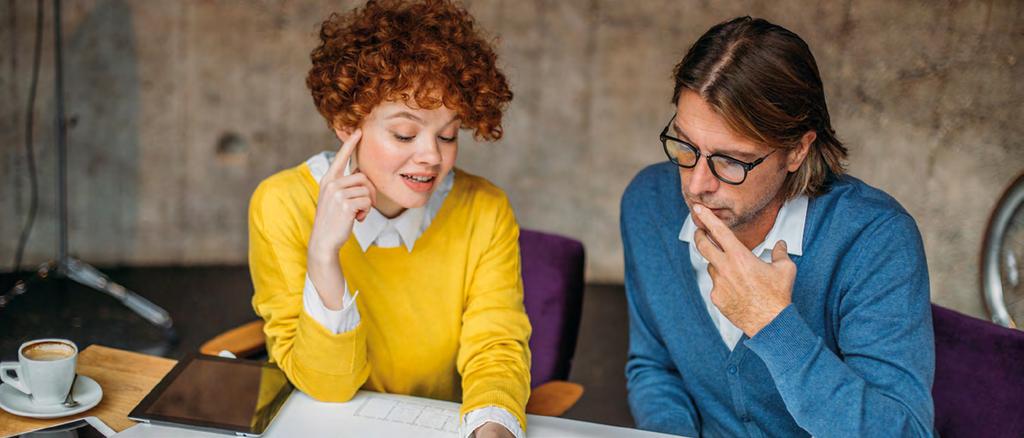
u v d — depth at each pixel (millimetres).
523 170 4180
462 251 1646
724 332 1595
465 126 1485
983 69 3607
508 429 1383
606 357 3574
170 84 4027
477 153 4176
